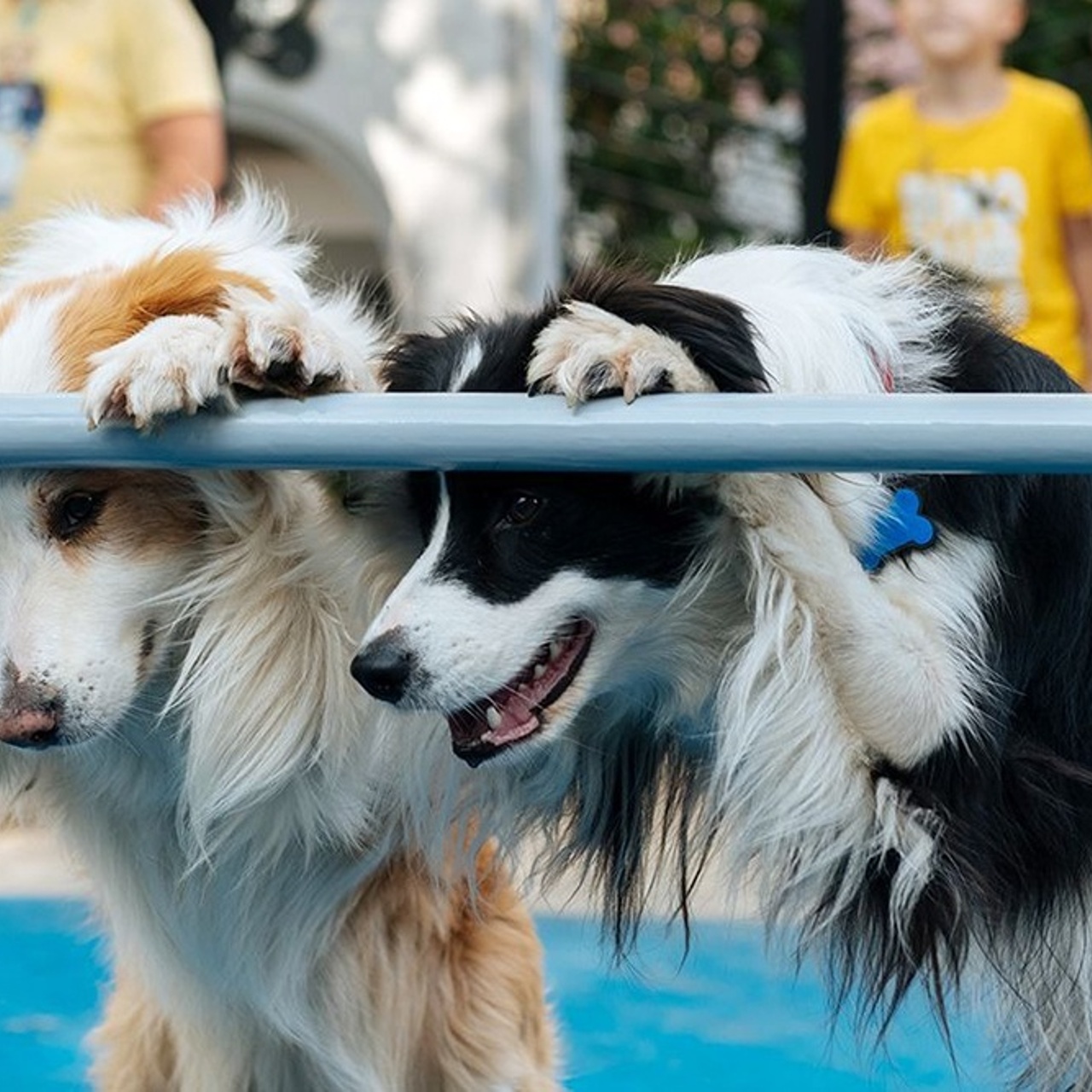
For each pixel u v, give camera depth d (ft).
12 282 15.51
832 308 13.38
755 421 10.53
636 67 43.29
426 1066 15.92
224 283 14.05
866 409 10.43
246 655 14.08
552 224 37.93
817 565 12.52
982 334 14.06
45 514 13.58
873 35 41.96
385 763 14.44
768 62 43.11
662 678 13.78
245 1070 16.20
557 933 21.84
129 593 13.82
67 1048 20.61
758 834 13.23
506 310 14.65
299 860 15.01
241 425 11.31
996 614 13.19
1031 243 25.05
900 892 12.99
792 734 12.78
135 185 20.56
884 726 12.77
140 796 15.12
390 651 12.46
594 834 14.75
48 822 15.72
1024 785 13.30
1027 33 41.29
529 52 37.19
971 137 25.08
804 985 21.03
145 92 20.34
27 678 13.35
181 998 15.94
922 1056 19.72
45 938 22.09
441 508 12.94
